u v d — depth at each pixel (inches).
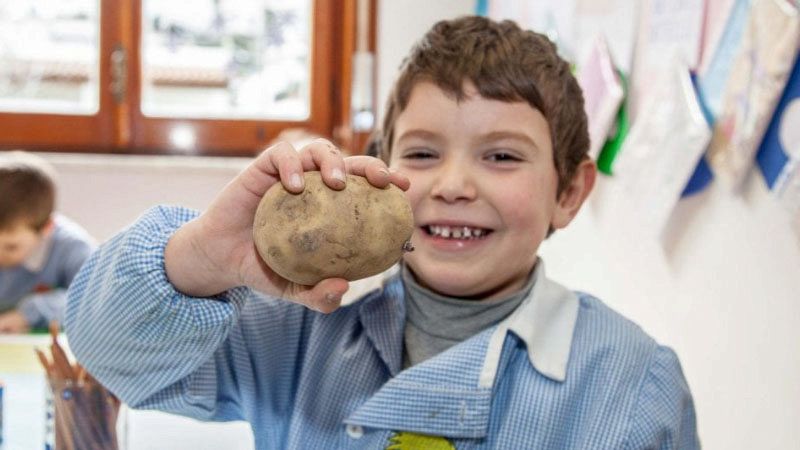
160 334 24.1
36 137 85.4
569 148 29.9
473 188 26.8
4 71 84.9
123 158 85.0
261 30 87.8
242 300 25.4
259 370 29.3
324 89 88.7
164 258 24.0
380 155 33.5
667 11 43.4
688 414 28.8
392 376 28.3
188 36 87.0
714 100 39.3
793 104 33.3
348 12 86.2
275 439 29.1
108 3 84.6
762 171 35.5
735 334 37.7
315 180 21.4
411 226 22.1
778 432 34.5
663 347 29.1
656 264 44.8
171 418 36.4
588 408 26.7
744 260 36.9
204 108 88.4
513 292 28.8
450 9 82.5
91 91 86.2
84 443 32.7
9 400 40.5
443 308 28.4
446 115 27.1
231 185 22.9
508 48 28.2
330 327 29.6
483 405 26.3
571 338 28.1
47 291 65.3
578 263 56.2
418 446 26.4
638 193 45.5
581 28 54.0
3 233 64.2
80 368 32.9
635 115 46.9
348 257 21.1
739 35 37.1
